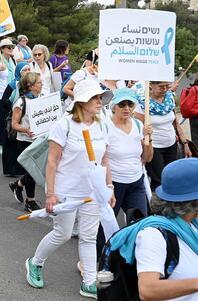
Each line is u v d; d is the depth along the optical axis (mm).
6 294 5012
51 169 4730
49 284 5254
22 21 33844
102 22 5359
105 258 2908
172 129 6578
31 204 7508
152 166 6461
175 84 7398
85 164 4734
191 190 2752
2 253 5977
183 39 21531
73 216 4887
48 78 10086
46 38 34656
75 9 37719
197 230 2803
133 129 5289
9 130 8117
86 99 4598
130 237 2820
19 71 9031
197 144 7699
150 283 2631
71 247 6219
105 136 5000
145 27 5363
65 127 4699
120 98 5145
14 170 9016
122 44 5363
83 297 5031
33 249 6137
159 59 5434
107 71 5391
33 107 7336
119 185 5270
